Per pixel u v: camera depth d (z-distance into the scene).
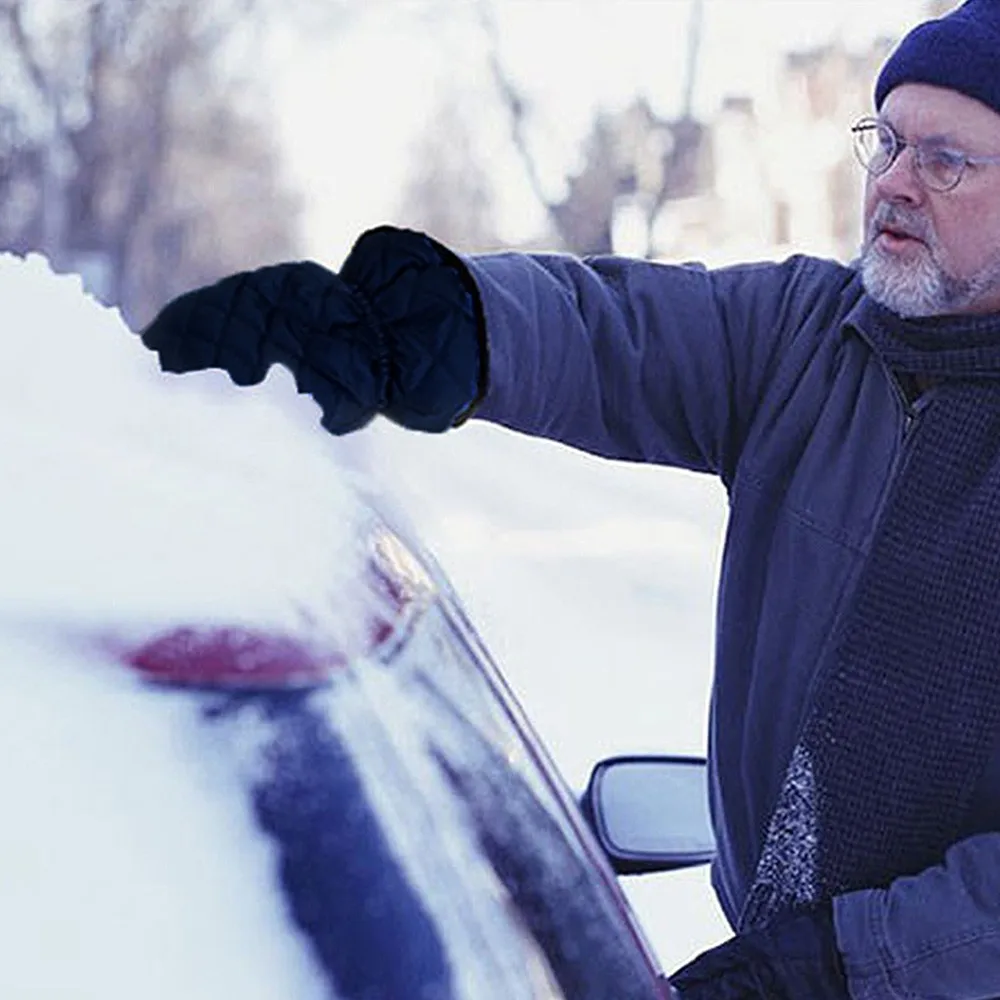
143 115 45.22
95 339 1.71
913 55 3.15
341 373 2.66
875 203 3.21
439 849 1.57
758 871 3.21
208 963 1.34
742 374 3.44
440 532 18.77
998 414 3.14
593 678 11.79
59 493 1.50
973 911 2.98
